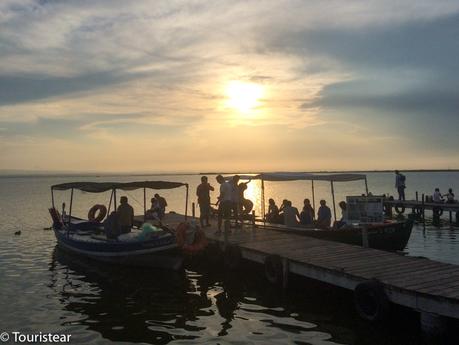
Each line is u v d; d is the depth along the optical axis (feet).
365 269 33.83
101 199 232.32
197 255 52.90
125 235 55.72
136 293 41.98
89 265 55.88
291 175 62.08
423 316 27.20
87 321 33.99
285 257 39.37
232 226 60.03
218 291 41.86
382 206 56.90
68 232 62.18
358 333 29.73
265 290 41.42
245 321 33.04
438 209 96.12
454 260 55.67
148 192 317.01
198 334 30.68
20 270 53.16
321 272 35.17
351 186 377.91
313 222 60.75
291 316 33.78
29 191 368.27
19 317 35.14
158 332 31.30
